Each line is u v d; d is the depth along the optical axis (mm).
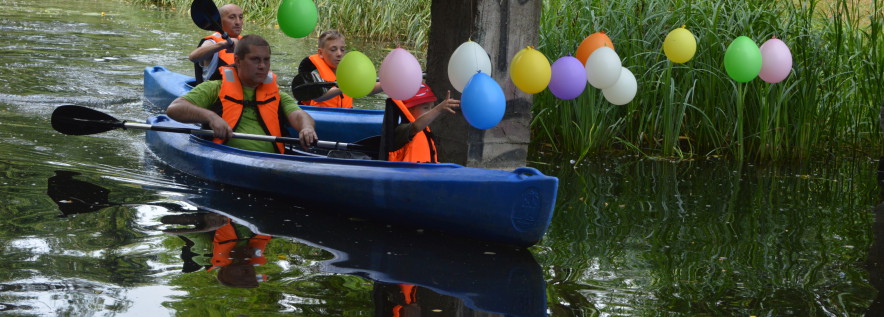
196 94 7605
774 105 9430
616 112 9742
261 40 7586
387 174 6445
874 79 10062
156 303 4613
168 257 5422
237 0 22422
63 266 5141
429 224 6332
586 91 9305
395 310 4645
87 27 18672
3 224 5914
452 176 6207
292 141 7371
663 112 9570
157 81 11211
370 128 9234
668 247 6078
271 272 5227
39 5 22875
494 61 7551
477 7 7336
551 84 6383
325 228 6328
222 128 7371
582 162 9078
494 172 6164
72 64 13609
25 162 7695
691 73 9555
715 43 9516
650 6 9836
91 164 7836
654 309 4805
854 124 10117
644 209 7156
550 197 5773
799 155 9547
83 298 4633
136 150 8547
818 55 9695
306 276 5180
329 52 9422
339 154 7578
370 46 17922
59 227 5934
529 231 5898
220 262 5375
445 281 5199
